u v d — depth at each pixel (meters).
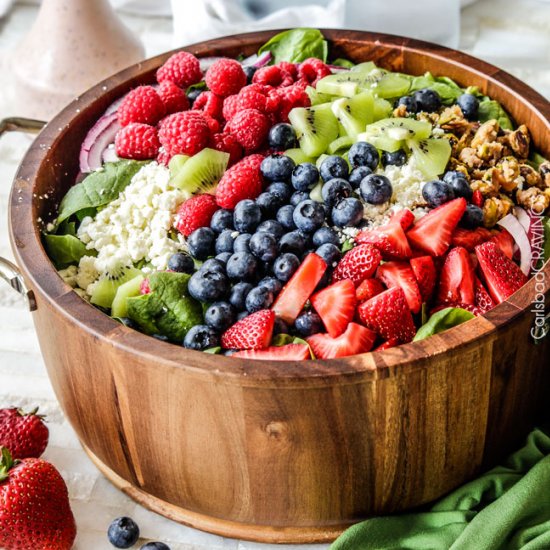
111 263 0.93
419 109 1.01
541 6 1.33
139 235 0.94
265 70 1.01
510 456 0.94
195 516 0.93
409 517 0.91
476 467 0.92
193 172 0.94
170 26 1.32
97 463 0.97
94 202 0.96
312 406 0.85
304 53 1.05
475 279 0.92
